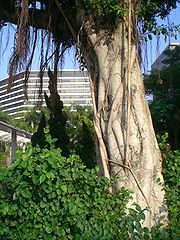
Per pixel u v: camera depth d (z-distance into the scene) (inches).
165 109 593.0
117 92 220.1
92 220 174.1
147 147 213.8
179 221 199.5
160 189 211.6
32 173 176.4
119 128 215.5
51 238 171.0
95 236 169.2
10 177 178.4
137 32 229.3
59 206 175.3
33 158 177.6
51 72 299.3
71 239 172.9
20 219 175.9
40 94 294.7
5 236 175.8
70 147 530.6
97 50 231.5
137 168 210.2
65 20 264.4
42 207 174.6
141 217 181.9
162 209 207.6
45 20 267.6
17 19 251.6
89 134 494.9
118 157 212.1
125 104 217.2
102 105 223.6
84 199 178.9
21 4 240.7
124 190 192.9
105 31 232.4
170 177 212.7
